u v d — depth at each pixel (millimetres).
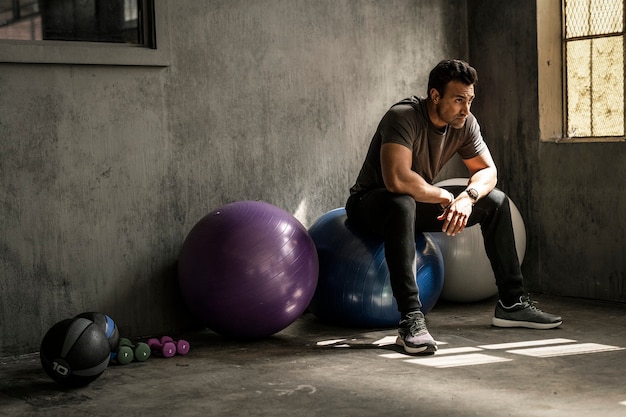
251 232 4137
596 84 5141
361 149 5273
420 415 3018
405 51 5422
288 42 4930
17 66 4078
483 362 3742
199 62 4617
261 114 4855
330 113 5129
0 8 4059
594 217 5051
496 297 5316
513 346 4023
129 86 4395
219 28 4672
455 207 4156
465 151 4480
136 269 4469
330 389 3377
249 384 3492
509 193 5531
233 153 4766
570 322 4520
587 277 5121
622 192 4895
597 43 5117
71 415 3162
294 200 5020
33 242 4156
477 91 5676
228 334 4242
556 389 3287
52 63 4156
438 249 4578
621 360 3705
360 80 5234
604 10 5070
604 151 4965
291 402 3219
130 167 4426
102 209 4348
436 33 5562
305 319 4809
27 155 4125
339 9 5121
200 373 3695
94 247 4332
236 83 4754
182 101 4574
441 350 3990
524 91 5367
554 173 5242
